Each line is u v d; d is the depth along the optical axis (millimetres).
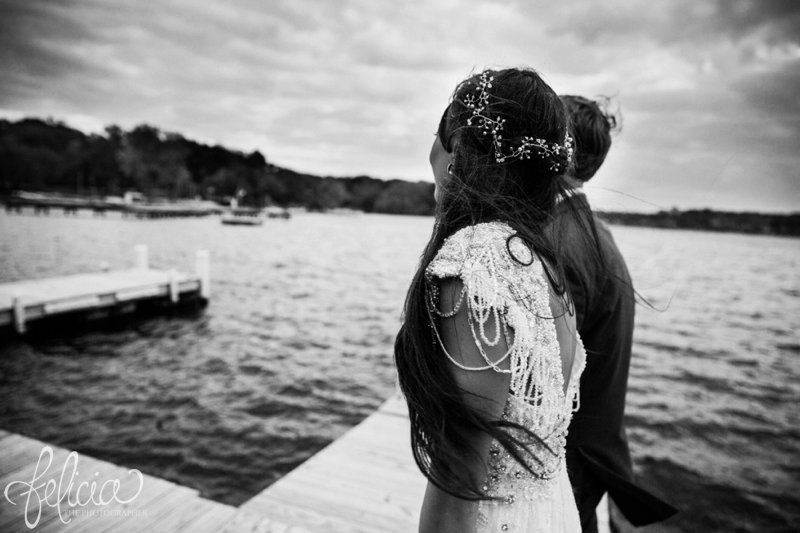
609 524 2701
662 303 19672
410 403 833
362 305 18578
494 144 877
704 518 4922
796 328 15742
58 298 11391
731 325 16109
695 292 23391
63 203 80250
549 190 945
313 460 2963
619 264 1438
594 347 1398
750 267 38094
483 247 808
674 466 6012
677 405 8312
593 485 1504
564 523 972
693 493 5379
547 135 894
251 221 75188
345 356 11586
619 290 1405
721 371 10633
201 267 15469
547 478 876
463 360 758
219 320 14500
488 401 754
